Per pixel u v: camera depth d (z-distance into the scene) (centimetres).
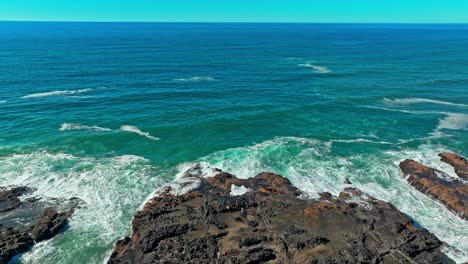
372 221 3356
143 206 3778
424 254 3031
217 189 3938
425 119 6406
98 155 4925
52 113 6381
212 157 4891
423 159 4778
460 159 4603
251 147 5206
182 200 3716
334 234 3200
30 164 4603
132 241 3158
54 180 4250
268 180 4122
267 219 3378
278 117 6450
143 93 7762
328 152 5053
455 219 3584
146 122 6097
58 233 3391
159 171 4522
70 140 5316
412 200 3881
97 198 3928
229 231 3222
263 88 8450
